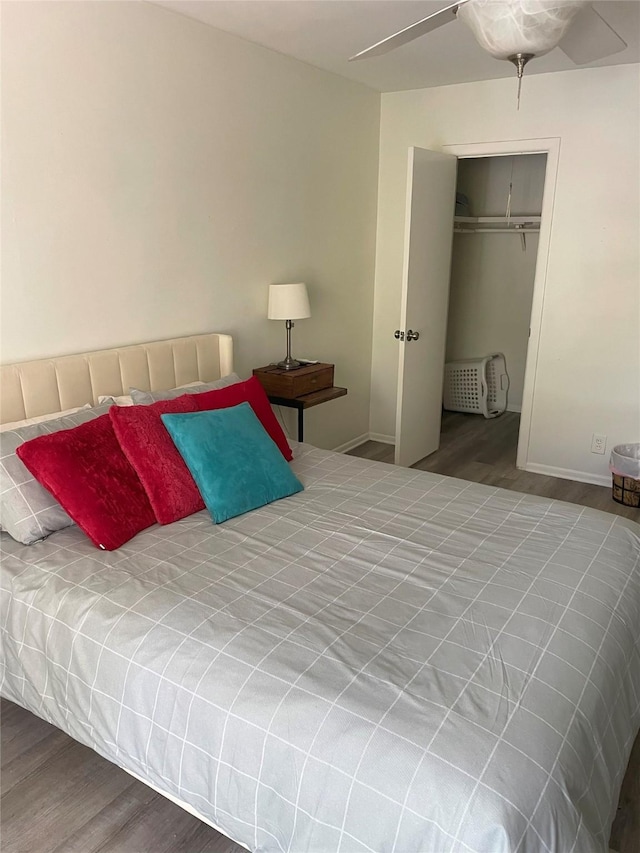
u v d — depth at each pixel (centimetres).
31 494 205
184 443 227
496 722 130
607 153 372
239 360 350
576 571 189
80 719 169
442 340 455
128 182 269
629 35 305
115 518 206
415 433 445
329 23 289
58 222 244
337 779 125
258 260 351
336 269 421
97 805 178
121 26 254
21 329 239
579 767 128
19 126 225
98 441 217
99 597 175
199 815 154
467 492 250
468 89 404
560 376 416
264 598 173
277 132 346
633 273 380
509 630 160
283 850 135
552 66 361
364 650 151
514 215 559
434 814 116
